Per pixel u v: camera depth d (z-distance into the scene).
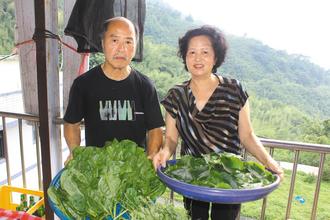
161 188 1.30
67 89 2.43
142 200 1.16
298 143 1.76
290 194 1.87
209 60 1.46
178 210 1.15
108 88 1.73
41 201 2.16
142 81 1.78
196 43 1.45
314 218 1.85
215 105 1.54
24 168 2.58
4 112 2.47
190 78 1.61
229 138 1.58
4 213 1.87
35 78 2.44
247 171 1.30
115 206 1.14
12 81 5.24
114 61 1.62
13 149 4.89
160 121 1.78
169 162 1.44
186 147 1.67
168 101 1.64
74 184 1.16
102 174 1.21
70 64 2.38
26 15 2.35
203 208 1.75
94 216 1.13
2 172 4.79
